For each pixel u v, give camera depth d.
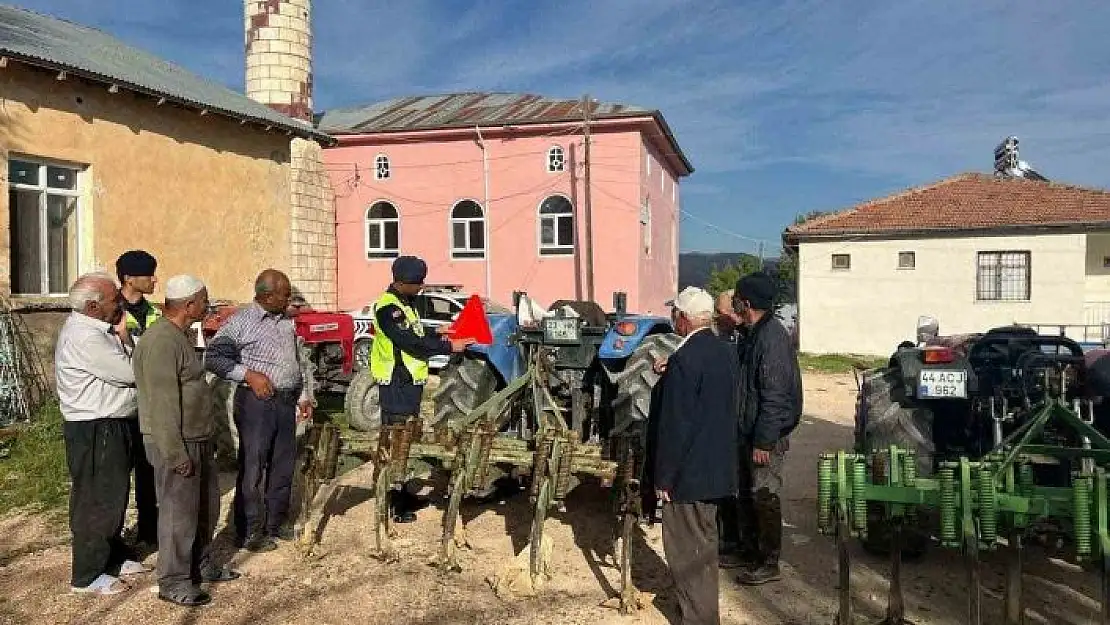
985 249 19.81
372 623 3.87
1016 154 28.25
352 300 21.31
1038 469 4.85
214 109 11.66
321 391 9.79
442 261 20.70
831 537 5.24
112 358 4.23
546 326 5.70
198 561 4.25
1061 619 3.93
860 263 20.77
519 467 5.18
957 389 4.54
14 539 5.10
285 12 18.86
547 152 19.78
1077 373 4.66
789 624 3.94
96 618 3.91
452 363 5.93
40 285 9.71
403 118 21.77
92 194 10.24
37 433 7.60
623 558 4.06
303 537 4.77
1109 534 3.27
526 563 4.50
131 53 13.45
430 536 5.11
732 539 4.91
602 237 19.55
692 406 3.69
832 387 13.84
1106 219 18.86
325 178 16.44
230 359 4.75
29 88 9.42
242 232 12.98
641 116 18.92
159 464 4.02
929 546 5.04
